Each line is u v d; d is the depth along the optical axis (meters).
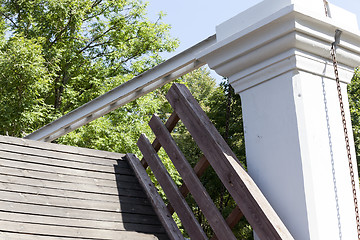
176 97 3.55
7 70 13.05
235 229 17.58
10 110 13.48
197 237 3.38
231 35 3.09
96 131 14.37
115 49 16.83
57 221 3.29
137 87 4.84
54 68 14.70
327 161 2.88
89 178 3.85
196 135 3.32
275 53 2.95
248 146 3.12
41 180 3.58
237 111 19.55
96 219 3.46
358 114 20.12
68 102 16.05
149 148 3.99
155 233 3.59
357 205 2.86
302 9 2.78
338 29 2.99
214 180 18.86
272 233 2.70
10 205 3.23
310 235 2.71
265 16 2.99
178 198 3.60
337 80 2.96
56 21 15.42
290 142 2.88
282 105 2.95
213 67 3.28
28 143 3.87
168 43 17.22
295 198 2.81
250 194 2.86
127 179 4.04
